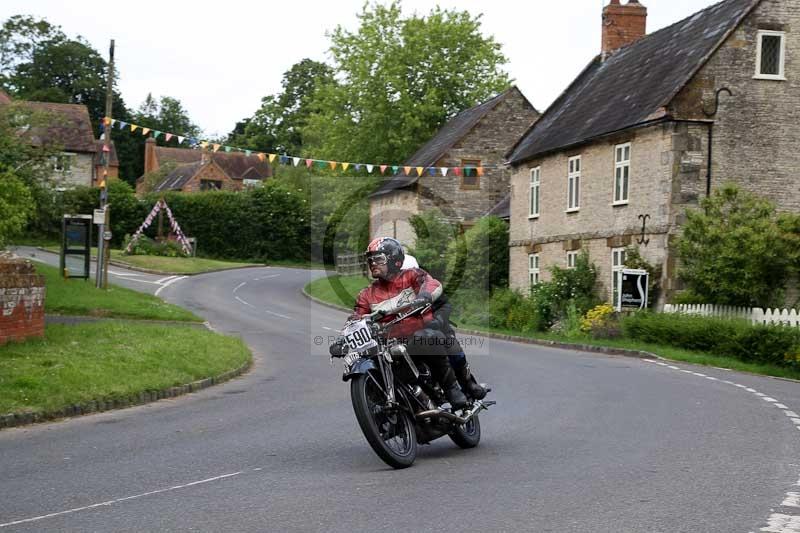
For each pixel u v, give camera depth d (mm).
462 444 9078
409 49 56438
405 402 8359
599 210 31297
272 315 32812
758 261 22188
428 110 55406
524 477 7562
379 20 57125
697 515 6250
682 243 24297
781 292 22922
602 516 6211
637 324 25266
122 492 7156
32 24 69438
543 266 35750
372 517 6195
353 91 56656
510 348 24688
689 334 22844
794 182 28047
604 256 31000
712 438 9609
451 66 56875
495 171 49312
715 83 27609
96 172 73562
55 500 6902
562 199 34156
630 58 35219
